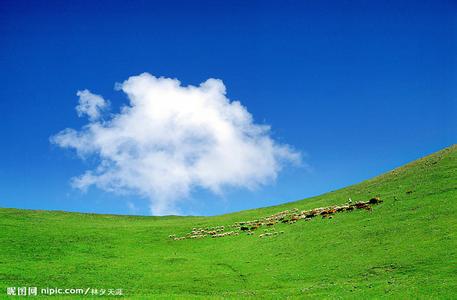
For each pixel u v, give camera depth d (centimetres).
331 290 5206
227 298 5347
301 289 5478
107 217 13500
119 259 7844
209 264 7381
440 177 9056
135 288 6078
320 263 6450
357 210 8769
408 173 10694
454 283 4600
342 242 7119
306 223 8981
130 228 10812
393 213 7800
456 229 6159
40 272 6650
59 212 13238
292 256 7112
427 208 7462
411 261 5575
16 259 7344
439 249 5681
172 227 10938
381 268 5638
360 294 4809
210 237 9631
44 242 8656
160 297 5444
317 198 12662
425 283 4781
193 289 6028
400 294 4572
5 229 9394
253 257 7512
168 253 8456
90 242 9069
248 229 9788
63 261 7450
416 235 6419
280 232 8806
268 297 5306
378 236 6869
